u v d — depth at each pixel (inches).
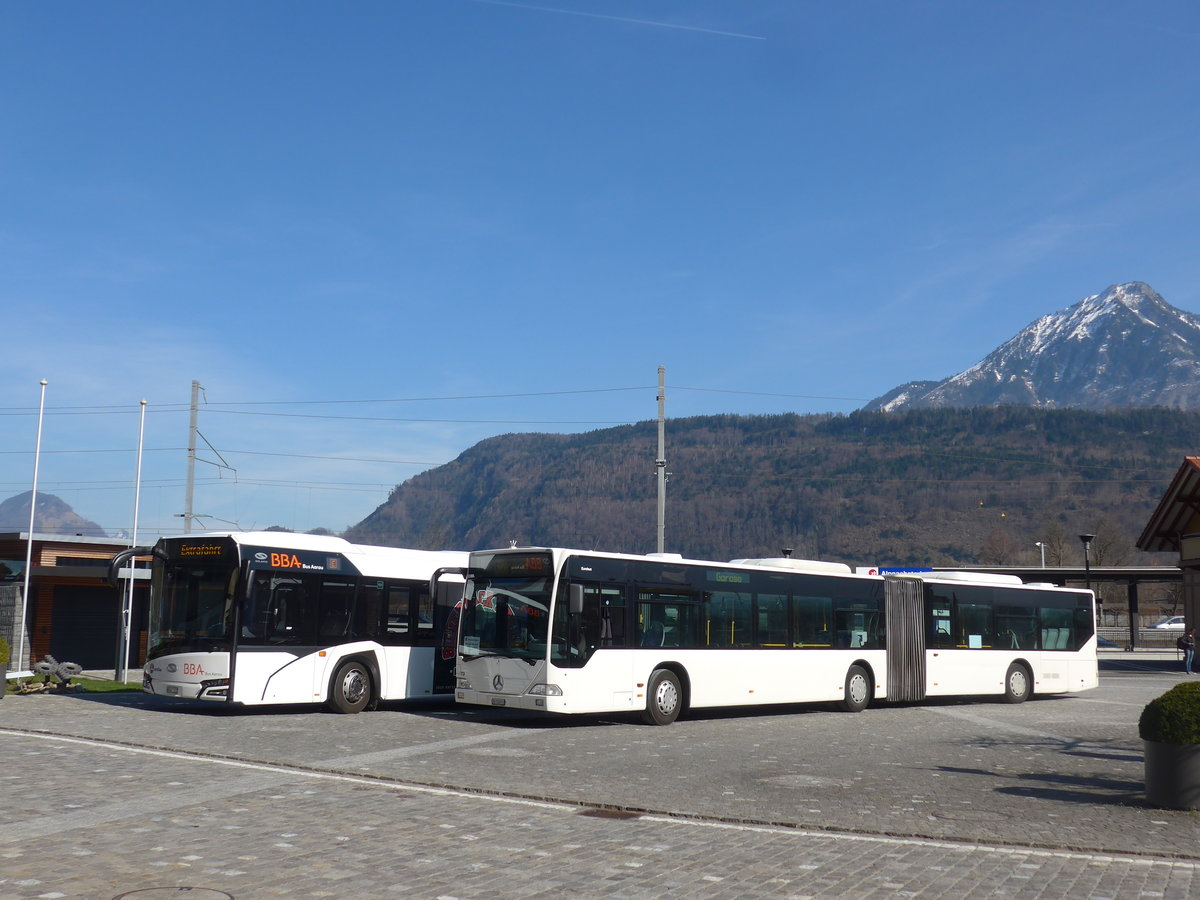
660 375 1646.2
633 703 845.2
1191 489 1950.1
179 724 730.8
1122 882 346.6
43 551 1339.8
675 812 455.8
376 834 392.5
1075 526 7406.5
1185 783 475.8
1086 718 983.0
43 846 355.3
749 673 938.1
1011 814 465.1
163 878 319.3
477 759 611.8
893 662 1079.0
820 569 1032.2
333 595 852.0
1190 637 1931.6
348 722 786.2
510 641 821.2
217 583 802.8
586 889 325.4
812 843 401.4
